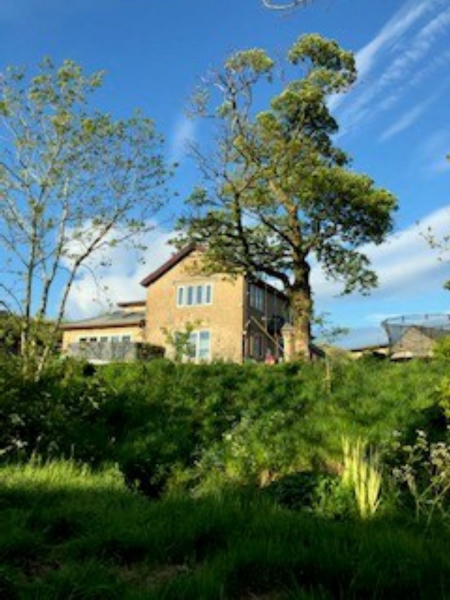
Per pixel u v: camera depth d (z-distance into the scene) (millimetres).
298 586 4699
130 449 12148
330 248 31453
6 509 6531
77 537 6027
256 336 46000
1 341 14688
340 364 16531
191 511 6715
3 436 10953
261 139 28359
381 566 4980
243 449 11781
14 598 4520
